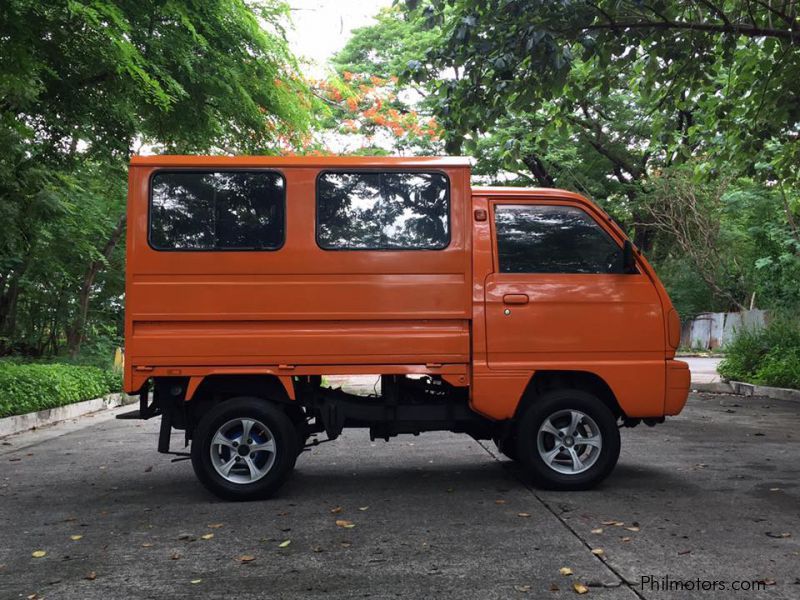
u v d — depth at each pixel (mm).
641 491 6289
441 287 6316
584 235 6559
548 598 3863
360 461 7879
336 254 6270
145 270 6168
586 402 6316
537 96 9148
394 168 6375
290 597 3932
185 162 6266
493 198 6551
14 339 18422
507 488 6465
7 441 9977
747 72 11156
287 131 13500
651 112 11484
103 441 9859
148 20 10180
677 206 29234
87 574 4348
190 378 6176
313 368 6219
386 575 4242
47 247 15227
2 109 10070
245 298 6207
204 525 5402
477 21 8211
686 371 6441
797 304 19750
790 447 8547
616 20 9344
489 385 6273
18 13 8078
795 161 13016
